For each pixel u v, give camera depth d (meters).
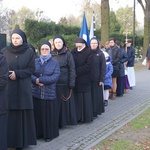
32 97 5.31
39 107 5.64
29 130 5.03
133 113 8.04
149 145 5.42
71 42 20.30
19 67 4.86
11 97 4.84
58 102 6.30
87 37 8.24
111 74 8.93
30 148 5.30
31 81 5.38
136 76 17.02
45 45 5.64
